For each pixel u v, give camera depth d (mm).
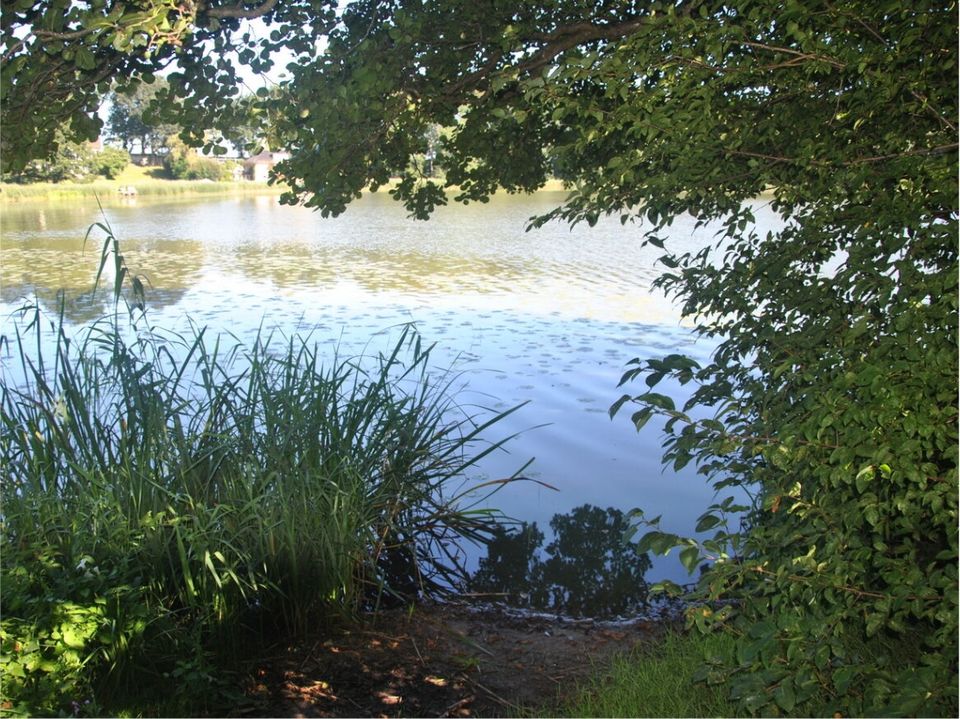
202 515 4316
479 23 4582
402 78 4535
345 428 5473
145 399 4977
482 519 5832
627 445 7016
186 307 12883
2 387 4984
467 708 3754
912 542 2865
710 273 3500
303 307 12758
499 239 22812
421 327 11070
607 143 4027
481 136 5449
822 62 3021
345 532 4605
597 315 11789
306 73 4195
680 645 4055
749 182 3480
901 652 3244
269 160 61000
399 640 4375
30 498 4230
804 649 2365
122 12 3605
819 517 2582
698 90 3125
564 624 4574
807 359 2809
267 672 4016
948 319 2393
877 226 2674
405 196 5711
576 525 5742
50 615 3221
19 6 3609
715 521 2697
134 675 3543
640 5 4527
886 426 2328
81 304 13234
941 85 2893
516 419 7594
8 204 41312
